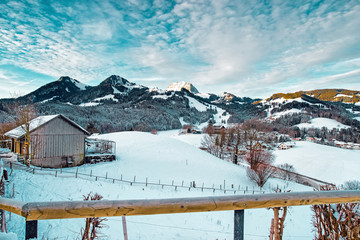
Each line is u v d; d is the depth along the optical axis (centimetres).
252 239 1156
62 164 2789
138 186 2428
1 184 1156
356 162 7512
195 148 4938
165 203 209
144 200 207
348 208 485
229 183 3253
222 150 6284
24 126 2562
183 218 1307
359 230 448
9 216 835
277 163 7481
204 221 1308
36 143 2512
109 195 1695
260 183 3344
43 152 2612
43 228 833
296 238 1196
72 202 195
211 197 218
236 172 3838
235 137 5884
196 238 1032
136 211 204
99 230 904
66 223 920
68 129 2862
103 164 3148
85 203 196
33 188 1490
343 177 6153
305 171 6762
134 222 1118
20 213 186
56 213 191
